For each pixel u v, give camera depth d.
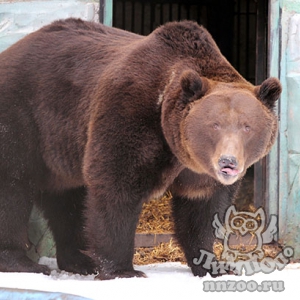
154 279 13.07
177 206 14.40
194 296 11.54
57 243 16.11
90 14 17.61
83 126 13.84
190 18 30.95
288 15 18.08
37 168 15.01
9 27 17.69
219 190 13.91
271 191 18.19
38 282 12.77
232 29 29.84
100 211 13.19
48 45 15.05
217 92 12.07
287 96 17.97
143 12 31.06
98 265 13.58
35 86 14.67
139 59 13.32
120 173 12.93
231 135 11.50
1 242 14.96
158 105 12.88
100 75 13.86
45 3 17.67
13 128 14.66
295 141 17.95
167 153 12.97
